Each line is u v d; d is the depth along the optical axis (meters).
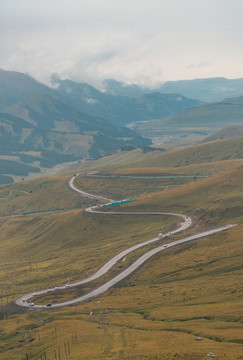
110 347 188.62
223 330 187.00
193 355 156.12
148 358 161.88
